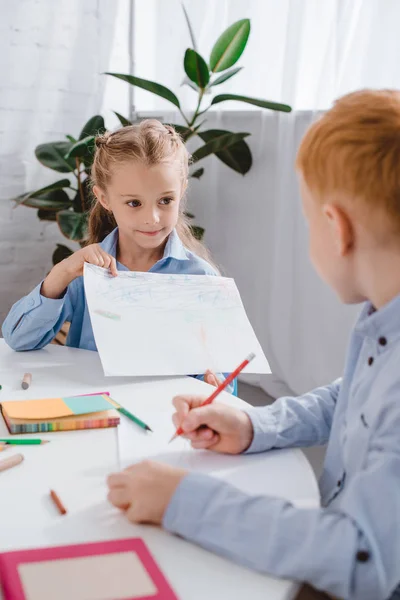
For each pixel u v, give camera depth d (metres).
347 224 0.63
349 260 0.66
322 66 2.33
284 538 0.58
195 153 2.47
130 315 1.10
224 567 0.58
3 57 2.66
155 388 1.00
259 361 1.08
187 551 0.60
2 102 2.69
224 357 1.07
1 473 0.73
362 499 0.58
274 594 0.55
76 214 2.45
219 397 0.98
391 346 0.67
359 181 0.61
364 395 0.69
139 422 0.87
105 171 1.32
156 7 2.96
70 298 1.37
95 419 0.85
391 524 0.56
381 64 2.20
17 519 0.64
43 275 2.91
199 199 2.89
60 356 1.17
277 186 2.56
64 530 0.62
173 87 2.94
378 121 0.61
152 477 0.64
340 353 2.41
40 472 0.73
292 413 0.85
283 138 2.49
